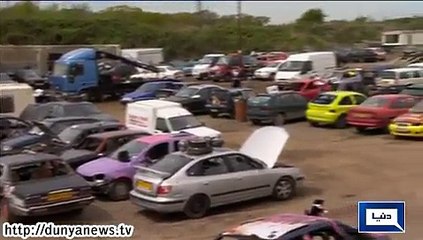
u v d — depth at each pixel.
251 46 78.19
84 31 74.50
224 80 50.19
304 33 84.06
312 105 28.03
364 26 69.94
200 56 75.31
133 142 17.39
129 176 16.27
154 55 57.75
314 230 8.21
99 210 15.31
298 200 15.55
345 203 14.88
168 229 13.48
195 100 33.00
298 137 25.31
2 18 74.12
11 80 38.50
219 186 14.47
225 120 31.34
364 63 52.66
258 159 16.02
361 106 25.41
